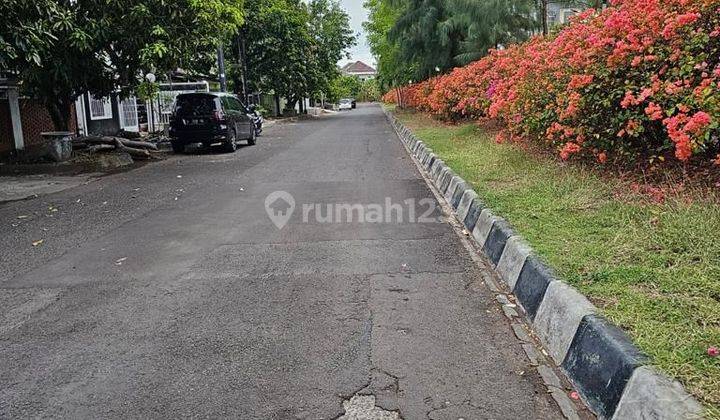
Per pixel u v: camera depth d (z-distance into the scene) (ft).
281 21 102.32
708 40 16.22
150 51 39.73
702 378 8.04
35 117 50.19
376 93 329.52
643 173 19.15
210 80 91.97
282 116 120.06
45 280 15.93
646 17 17.89
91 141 44.50
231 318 12.94
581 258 13.32
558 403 9.31
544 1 48.73
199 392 9.87
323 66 129.80
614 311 10.35
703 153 17.57
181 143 49.73
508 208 18.75
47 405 9.62
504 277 14.92
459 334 11.91
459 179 24.93
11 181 34.35
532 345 11.38
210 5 43.65
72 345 11.83
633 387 8.26
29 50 32.50
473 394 9.63
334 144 55.31
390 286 14.76
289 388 9.93
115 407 9.50
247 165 40.14
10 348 11.78
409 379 10.15
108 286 15.26
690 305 10.38
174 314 13.25
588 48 20.51
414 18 75.10
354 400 9.52
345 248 18.24
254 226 21.49
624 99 17.85
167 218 23.29
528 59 29.14
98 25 39.06
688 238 13.35
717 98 14.58
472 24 56.75
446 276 15.43
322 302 13.76
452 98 53.72
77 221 23.24
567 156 21.44
